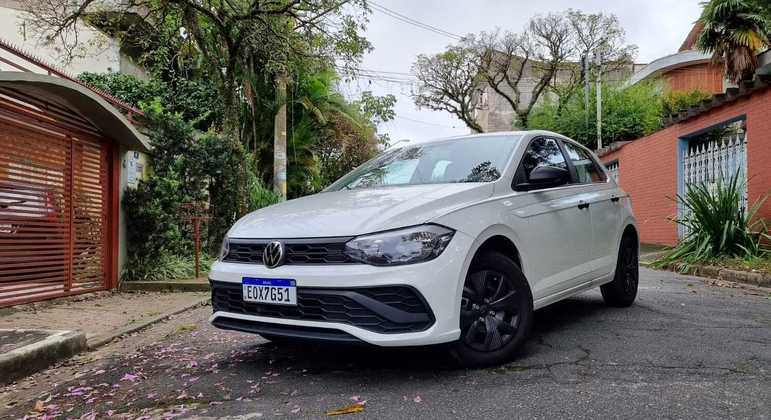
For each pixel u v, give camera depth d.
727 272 7.87
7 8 14.34
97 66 15.46
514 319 3.76
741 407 2.90
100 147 8.14
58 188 7.25
